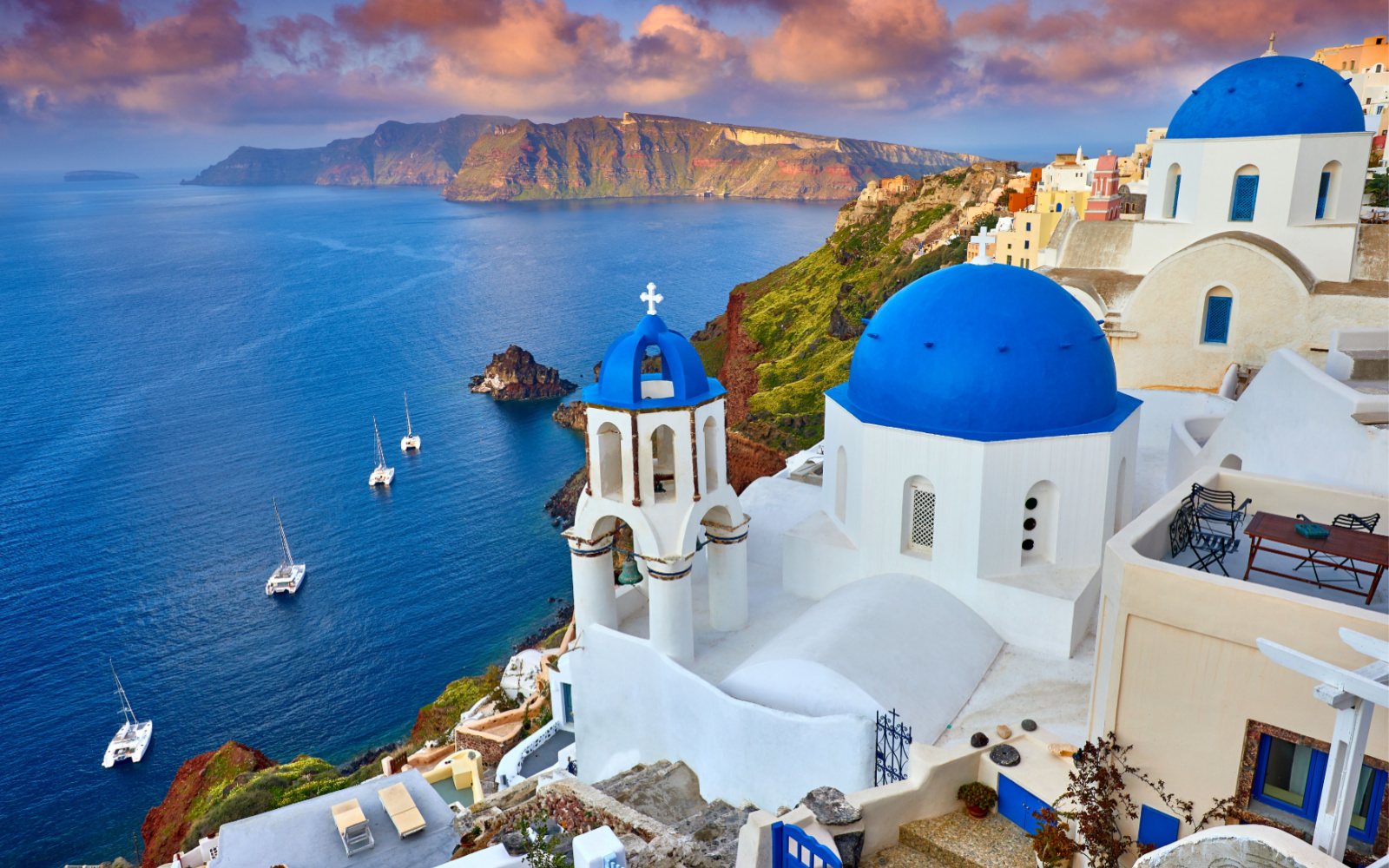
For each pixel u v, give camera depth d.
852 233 166.00
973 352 19.41
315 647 80.56
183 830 52.66
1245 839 8.49
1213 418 25.97
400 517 107.25
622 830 17.52
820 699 17.44
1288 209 30.91
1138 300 32.47
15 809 63.78
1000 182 131.75
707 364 166.62
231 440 137.00
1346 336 18.34
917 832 13.69
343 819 22.09
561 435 136.12
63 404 159.12
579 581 21.39
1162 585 10.78
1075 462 19.20
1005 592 19.48
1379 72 92.00
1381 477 14.23
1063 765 13.79
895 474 20.36
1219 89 32.31
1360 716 8.29
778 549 26.02
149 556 99.38
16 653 82.00
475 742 50.66
